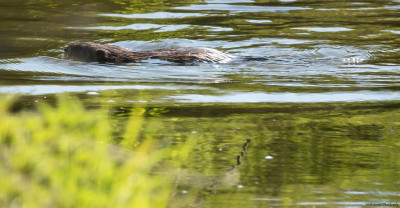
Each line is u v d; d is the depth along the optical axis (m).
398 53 35.53
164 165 17.77
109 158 14.55
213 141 20.39
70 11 51.88
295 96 26.81
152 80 30.30
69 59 35.34
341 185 16.59
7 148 13.45
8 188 12.04
